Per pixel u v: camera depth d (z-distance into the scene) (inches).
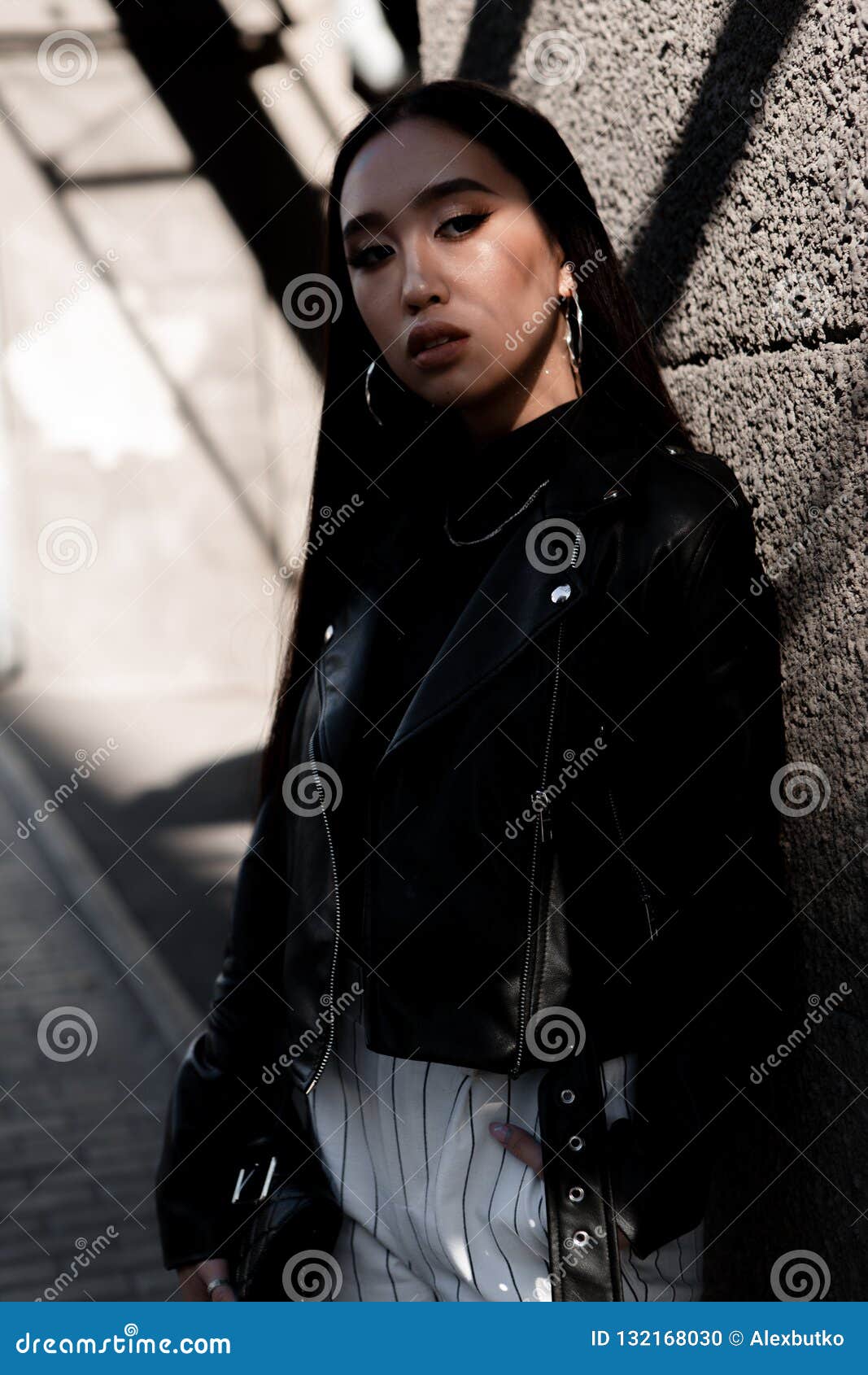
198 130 335.3
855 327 52.8
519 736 51.9
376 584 60.0
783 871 56.0
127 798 262.1
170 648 358.9
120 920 198.1
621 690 52.6
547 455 56.3
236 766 281.9
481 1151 53.7
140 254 341.4
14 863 241.4
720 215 64.4
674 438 58.0
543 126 56.6
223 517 354.0
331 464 64.5
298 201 332.8
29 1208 130.1
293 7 321.4
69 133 335.0
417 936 52.7
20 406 346.3
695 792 52.9
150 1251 122.3
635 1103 53.0
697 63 66.2
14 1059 163.5
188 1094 64.0
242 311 345.4
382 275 55.6
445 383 55.1
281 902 63.8
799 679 59.2
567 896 52.6
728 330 64.3
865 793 54.4
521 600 53.1
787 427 59.1
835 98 53.6
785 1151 62.1
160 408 349.7
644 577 51.8
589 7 79.7
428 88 55.2
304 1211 56.5
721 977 53.6
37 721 324.2
